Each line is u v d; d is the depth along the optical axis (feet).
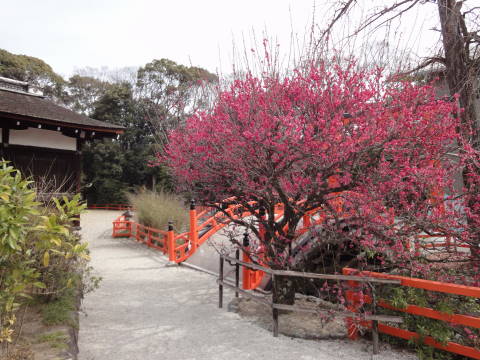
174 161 21.50
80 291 18.57
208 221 37.11
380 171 14.08
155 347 14.90
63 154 35.37
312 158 14.02
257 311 19.58
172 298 22.81
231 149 15.71
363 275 14.47
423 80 16.67
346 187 15.19
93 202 123.54
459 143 14.99
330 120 13.58
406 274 15.84
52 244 12.43
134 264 34.47
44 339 11.60
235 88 17.13
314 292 22.02
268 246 18.69
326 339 15.66
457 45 20.42
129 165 126.52
